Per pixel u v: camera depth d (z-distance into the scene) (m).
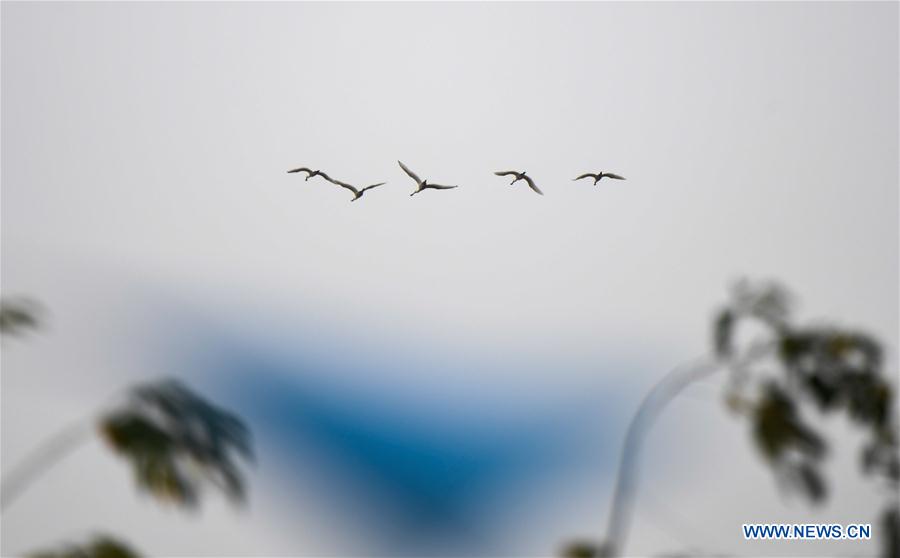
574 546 3.79
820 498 3.70
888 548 3.86
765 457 3.73
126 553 2.95
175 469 2.88
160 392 3.04
